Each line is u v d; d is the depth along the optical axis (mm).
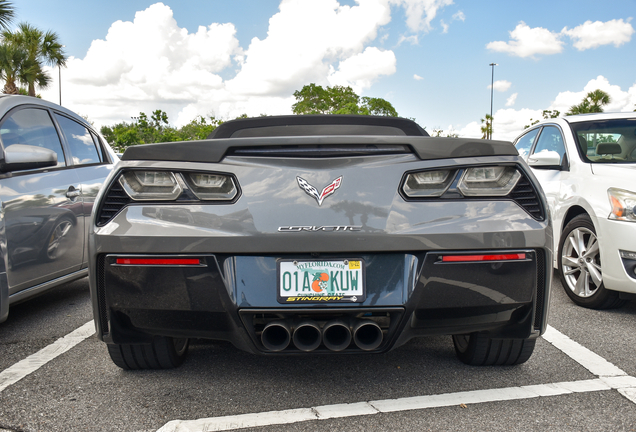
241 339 1908
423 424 1859
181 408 2008
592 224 3545
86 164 3924
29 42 24734
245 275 1879
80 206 3643
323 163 1913
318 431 1813
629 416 1907
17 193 2994
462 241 1858
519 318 1997
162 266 1885
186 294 1882
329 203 1861
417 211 1878
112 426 1863
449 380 2271
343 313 1880
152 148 1972
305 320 1870
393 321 1904
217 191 1906
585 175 3797
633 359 2531
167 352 2305
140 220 1913
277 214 1855
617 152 3984
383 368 2432
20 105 3342
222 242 1851
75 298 4004
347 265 1866
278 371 2398
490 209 1914
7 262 2863
